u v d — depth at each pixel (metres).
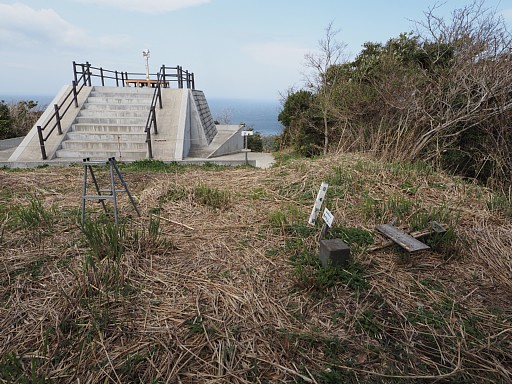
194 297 2.35
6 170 6.39
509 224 3.50
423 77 6.65
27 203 4.22
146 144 8.50
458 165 5.62
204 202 4.27
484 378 1.71
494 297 2.40
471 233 3.28
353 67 10.07
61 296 2.29
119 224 3.51
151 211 3.95
